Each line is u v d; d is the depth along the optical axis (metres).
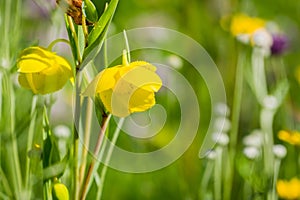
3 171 0.77
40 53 0.67
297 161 0.92
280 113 0.97
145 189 0.93
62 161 0.70
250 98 1.00
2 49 0.79
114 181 0.91
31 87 0.67
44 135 0.70
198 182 0.91
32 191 0.79
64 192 0.69
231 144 0.90
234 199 0.89
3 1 0.88
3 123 0.78
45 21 0.97
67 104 0.95
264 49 0.92
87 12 0.66
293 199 0.86
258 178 0.84
